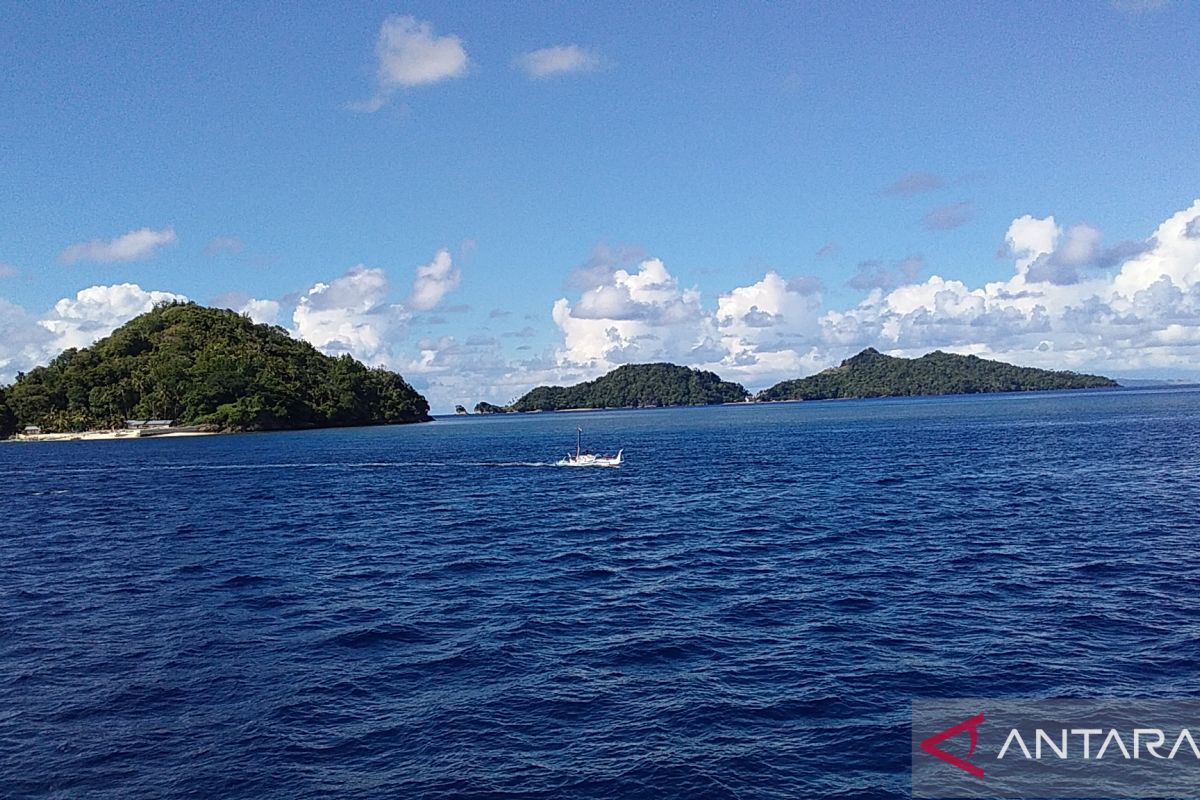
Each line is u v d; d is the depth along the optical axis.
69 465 115.44
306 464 106.50
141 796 15.87
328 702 20.20
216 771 16.80
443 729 18.56
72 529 52.19
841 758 17.09
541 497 63.78
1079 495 53.19
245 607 29.78
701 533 43.91
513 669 22.33
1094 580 30.45
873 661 22.45
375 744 17.89
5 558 41.69
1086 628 24.78
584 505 57.88
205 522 53.75
